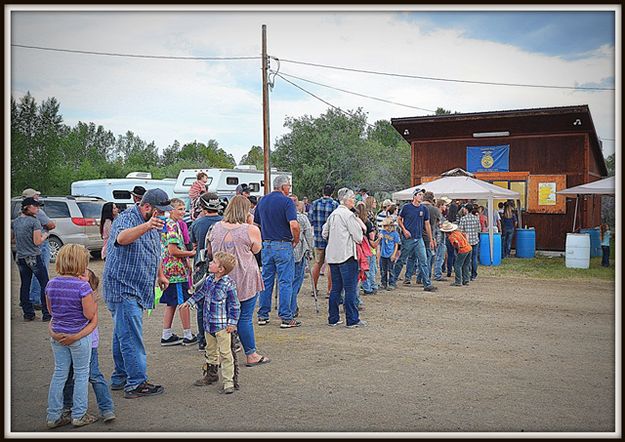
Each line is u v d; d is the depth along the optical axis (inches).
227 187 784.3
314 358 254.5
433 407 193.2
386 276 451.5
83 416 179.8
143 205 204.1
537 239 781.3
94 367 182.7
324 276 537.3
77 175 1696.6
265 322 324.2
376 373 232.1
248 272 237.5
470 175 750.5
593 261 668.1
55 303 176.4
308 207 723.4
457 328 314.5
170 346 279.7
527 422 179.2
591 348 271.4
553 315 350.6
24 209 335.0
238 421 182.2
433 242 466.3
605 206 1146.7
